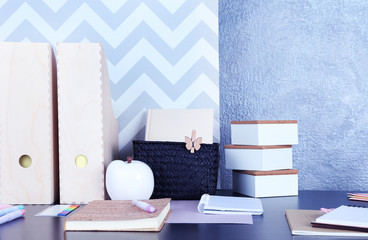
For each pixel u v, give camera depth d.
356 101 1.27
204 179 1.06
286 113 1.30
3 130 1.03
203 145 1.06
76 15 1.35
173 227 0.75
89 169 1.04
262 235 0.69
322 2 1.29
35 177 1.03
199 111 1.17
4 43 1.03
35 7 1.36
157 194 1.07
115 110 1.35
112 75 1.35
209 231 0.72
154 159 1.07
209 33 1.33
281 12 1.30
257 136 1.10
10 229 0.75
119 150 1.34
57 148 1.10
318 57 1.29
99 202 0.89
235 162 1.16
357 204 0.99
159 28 1.34
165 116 1.18
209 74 1.33
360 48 1.27
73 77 1.04
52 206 1.00
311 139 1.28
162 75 1.34
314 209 0.91
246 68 1.32
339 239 0.65
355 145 1.27
